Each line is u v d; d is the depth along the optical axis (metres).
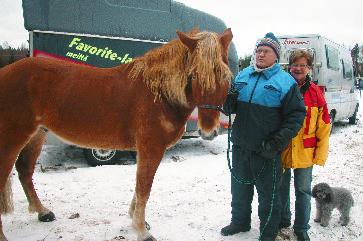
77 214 4.20
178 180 5.79
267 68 3.26
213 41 2.88
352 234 3.95
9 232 3.75
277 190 3.43
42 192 5.02
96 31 6.44
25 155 3.93
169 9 7.09
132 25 6.73
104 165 6.68
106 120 3.38
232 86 3.41
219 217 4.26
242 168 3.54
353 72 12.88
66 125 3.43
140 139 3.35
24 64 3.41
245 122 3.35
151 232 3.83
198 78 2.83
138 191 3.46
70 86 3.38
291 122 3.15
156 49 3.43
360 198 5.02
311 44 9.75
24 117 3.36
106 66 6.57
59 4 6.18
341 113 11.64
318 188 4.01
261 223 3.56
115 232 3.81
